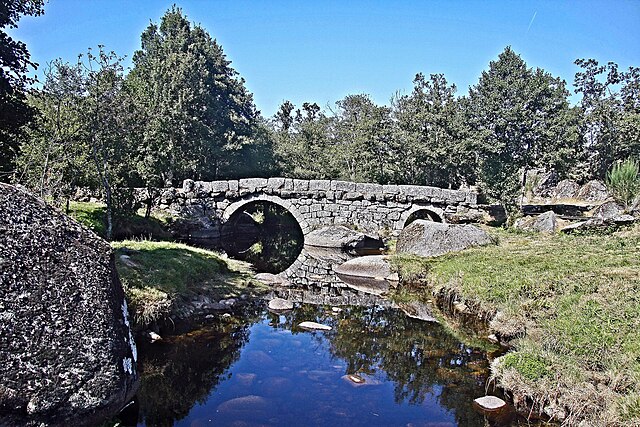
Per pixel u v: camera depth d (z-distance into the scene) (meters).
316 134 42.44
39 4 11.83
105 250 5.49
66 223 5.27
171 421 5.55
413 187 23.48
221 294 11.66
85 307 4.80
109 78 13.91
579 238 15.33
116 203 16.20
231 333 9.11
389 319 10.73
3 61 11.20
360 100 46.22
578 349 6.37
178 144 27.72
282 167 37.78
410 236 18.11
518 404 5.98
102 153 14.24
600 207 21.95
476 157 30.84
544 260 11.40
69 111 13.49
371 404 6.14
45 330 4.40
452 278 11.66
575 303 7.92
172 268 11.11
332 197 23.47
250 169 36.03
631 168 21.95
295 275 16.78
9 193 4.93
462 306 10.42
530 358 6.40
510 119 30.05
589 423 5.04
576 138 31.75
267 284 14.07
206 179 32.28
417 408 6.02
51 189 12.59
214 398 6.22
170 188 23.25
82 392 4.46
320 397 6.34
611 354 6.00
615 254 11.45
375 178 32.91
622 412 4.88
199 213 23.23
